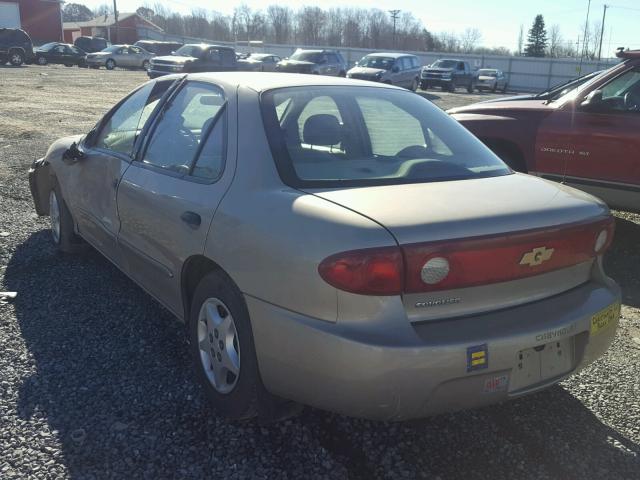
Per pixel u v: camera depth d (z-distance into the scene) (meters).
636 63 5.76
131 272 3.88
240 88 3.23
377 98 3.52
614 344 3.95
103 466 2.59
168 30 110.31
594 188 5.92
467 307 2.45
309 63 27.94
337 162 2.94
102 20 80.25
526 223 2.51
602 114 5.81
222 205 2.84
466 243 2.36
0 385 3.16
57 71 33.03
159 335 3.79
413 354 2.26
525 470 2.67
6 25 50.09
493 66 52.44
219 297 2.83
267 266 2.51
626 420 3.07
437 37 99.38
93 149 4.49
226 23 110.38
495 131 6.40
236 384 2.78
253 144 2.91
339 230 2.33
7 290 4.40
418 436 2.89
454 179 2.96
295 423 2.95
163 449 2.72
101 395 3.11
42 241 5.52
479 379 2.39
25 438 2.75
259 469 2.62
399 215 2.39
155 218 3.34
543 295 2.67
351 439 2.86
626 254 5.80
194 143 3.30
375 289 2.27
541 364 2.60
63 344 3.63
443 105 23.66
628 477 2.64
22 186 7.48
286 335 2.44
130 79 28.88
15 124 12.59
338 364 2.30
